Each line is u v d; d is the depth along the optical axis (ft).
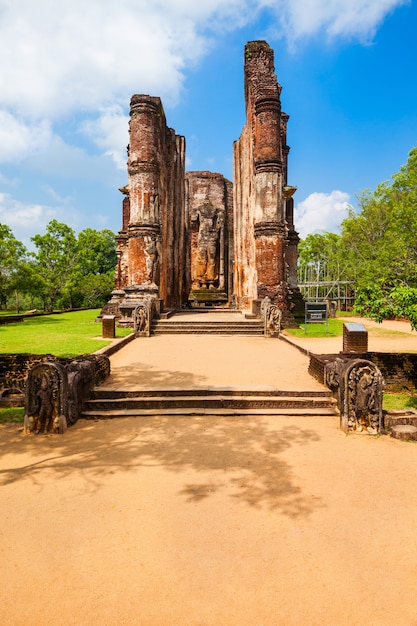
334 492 14.30
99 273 182.91
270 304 55.93
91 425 21.54
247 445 18.66
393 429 19.92
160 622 8.70
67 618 8.82
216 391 24.68
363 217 116.37
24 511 13.03
